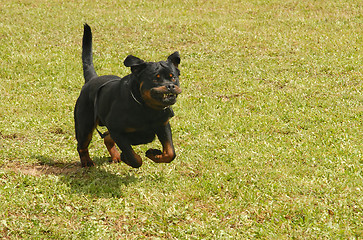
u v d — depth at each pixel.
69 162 7.27
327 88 10.62
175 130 8.48
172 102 5.42
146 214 5.65
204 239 5.16
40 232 5.27
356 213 5.56
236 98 10.21
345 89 10.52
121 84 5.87
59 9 18.52
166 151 6.08
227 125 8.62
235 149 7.50
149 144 7.85
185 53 13.80
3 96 10.51
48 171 6.94
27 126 8.66
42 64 12.66
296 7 18.55
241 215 5.58
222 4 19.58
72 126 8.70
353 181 6.28
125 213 5.66
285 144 7.75
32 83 11.46
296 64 12.54
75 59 13.20
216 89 10.92
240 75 11.88
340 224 5.32
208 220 5.51
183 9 19.08
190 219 5.54
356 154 7.17
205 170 6.82
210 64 12.86
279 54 13.49
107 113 6.04
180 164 7.03
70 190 6.16
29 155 7.40
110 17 17.31
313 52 13.41
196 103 10.03
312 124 8.58
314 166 6.92
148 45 14.59
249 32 15.59
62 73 12.02
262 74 11.85
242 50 13.93
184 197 6.05
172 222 5.52
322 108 9.47
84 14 17.78
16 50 13.81
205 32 15.59
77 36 15.30
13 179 6.39
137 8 19.22
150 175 6.67
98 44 14.59
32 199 5.88
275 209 5.64
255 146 7.65
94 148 7.87
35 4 19.14
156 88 5.36
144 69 5.53
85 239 5.15
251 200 5.88
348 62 12.33
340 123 8.60
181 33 15.62
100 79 6.55
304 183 6.27
